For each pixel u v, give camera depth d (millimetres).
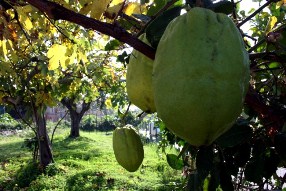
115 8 1416
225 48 848
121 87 7375
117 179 9008
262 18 2572
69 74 7035
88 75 6828
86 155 12648
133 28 1681
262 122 1521
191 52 835
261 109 1279
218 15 921
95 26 1008
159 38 1044
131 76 1163
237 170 1603
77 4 2395
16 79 5992
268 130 1481
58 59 2734
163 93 835
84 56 2854
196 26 877
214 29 875
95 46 4180
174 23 927
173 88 819
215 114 796
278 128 1382
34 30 3604
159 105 846
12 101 6941
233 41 868
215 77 809
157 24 1055
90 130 27641
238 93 822
